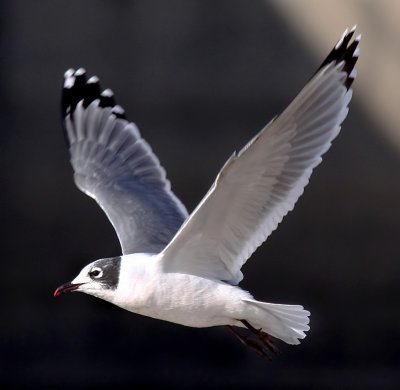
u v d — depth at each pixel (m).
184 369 14.41
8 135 14.48
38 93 14.44
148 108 14.28
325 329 14.24
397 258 14.17
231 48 14.21
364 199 14.22
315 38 14.16
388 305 14.21
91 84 9.37
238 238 7.15
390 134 14.25
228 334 14.41
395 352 14.16
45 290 14.52
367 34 14.20
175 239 7.03
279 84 14.21
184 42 14.22
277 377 14.27
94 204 14.43
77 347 14.57
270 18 14.16
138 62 14.27
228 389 14.34
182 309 7.25
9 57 14.41
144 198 8.65
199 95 14.25
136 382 14.49
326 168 14.21
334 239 14.22
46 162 14.47
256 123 14.25
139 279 7.27
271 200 7.04
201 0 14.16
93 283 7.42
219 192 6.83
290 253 14.21
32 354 14.59
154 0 14.21
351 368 14.22
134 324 14.55
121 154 9.10
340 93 6.86
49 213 14.45
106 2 14.24
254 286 14.22
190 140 14.28
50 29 14.34
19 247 14.52
